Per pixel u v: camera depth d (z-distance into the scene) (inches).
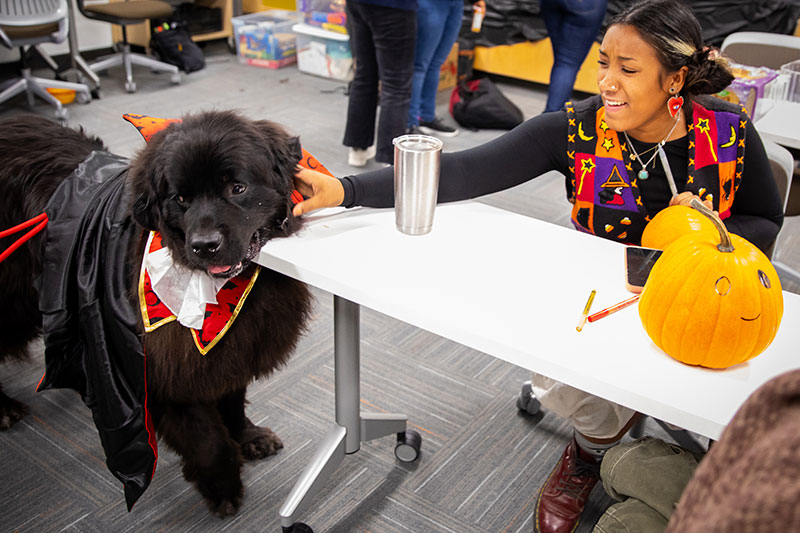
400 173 51.6
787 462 16.9
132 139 159.6
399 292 45.7
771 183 62.4
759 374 39.4
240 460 67.2
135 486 57.2
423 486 71.5
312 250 51.4
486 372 90.7
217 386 58.7
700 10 176.7
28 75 174.4
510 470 74.0
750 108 83.9
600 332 42.5
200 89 201.9
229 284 54.9
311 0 211.3
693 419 35.4
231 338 56.6
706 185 59.6
